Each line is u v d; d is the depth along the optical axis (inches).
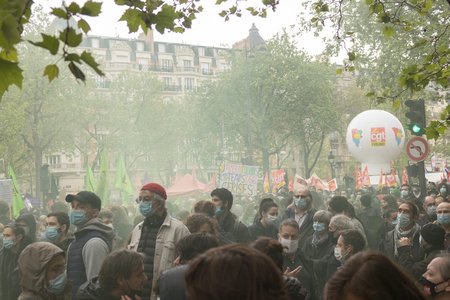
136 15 137.6
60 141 1844.2
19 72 77.9
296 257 230.1
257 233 318.3
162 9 131.5
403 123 1380.4
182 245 167.3
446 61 285.1
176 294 145.4
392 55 911.0
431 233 227.9
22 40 77.1
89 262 211.3
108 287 164.1
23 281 177.0
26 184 2263.8
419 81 276.5
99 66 83.4
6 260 254.2
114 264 163.8
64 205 510.9
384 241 307.1
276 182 1037.2
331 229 257.3
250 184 798.5
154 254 224.1
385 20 312.3
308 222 319.6
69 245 226.8
